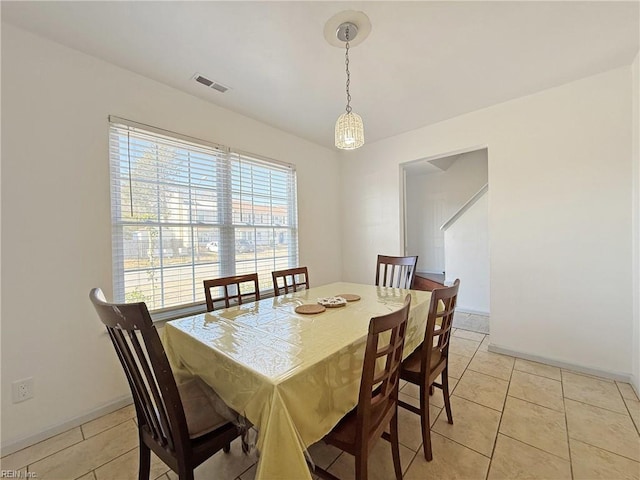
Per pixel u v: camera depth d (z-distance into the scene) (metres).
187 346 1.34
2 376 1.47
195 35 1.61
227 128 2.55
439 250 5.89
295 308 1.74
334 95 2.34
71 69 1.70
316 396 0.99
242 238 2.68
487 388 2.00
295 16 1.48
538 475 1.28
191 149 2.30
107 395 1.81
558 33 1.65
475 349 2.68
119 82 1.90
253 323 1.47
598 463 1.33
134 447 1.51
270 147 2.96
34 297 1.57
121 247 1.93
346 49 1.75
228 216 2.55
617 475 1.26
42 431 1.57
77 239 1.72
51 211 1.63
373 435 1.06
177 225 2.21
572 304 2.23
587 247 2.16
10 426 1.48
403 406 1.45
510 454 1.40
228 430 1.07
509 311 2.53
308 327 1.39
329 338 1.23
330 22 1.52
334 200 3.82
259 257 2.85
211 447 1.02
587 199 2.15
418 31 1.60
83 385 1.73
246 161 2.73
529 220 2.41
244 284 2.69
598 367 2.13
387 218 3.44
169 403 0.92
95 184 1.79
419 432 1.58
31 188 1.56
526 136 2.40
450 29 1.60
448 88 2.26
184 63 1.88
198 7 1.41
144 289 2.04
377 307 1.74
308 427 0.95
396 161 3.32
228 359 1.05
